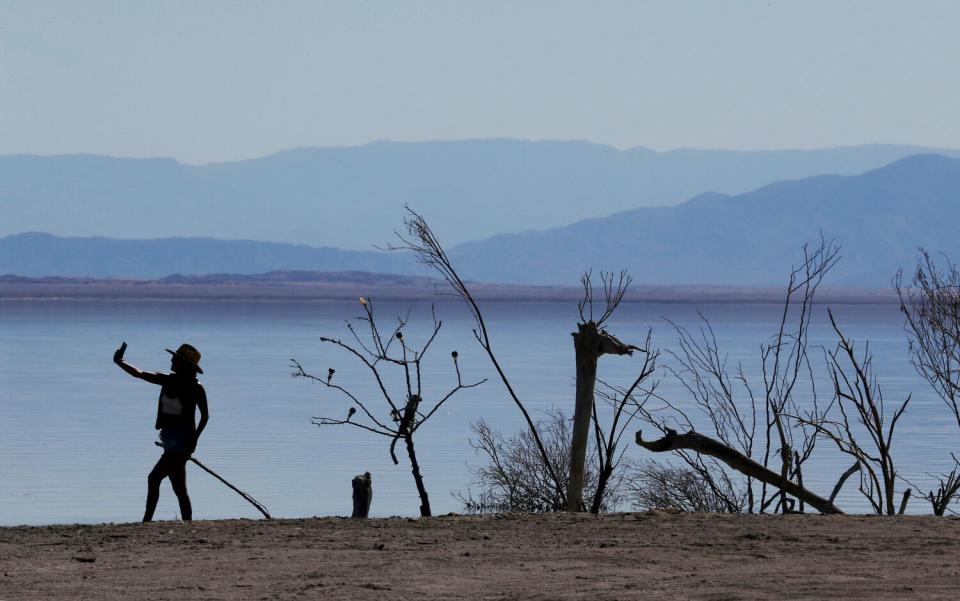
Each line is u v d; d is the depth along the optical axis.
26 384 172.00
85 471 87.94
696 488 58.97
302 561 28.30
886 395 153.62
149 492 38.88
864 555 28.48
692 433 43.59
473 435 109.19
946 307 53.31
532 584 25.27
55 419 126.75
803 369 195.88
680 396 141.50
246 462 93.12
